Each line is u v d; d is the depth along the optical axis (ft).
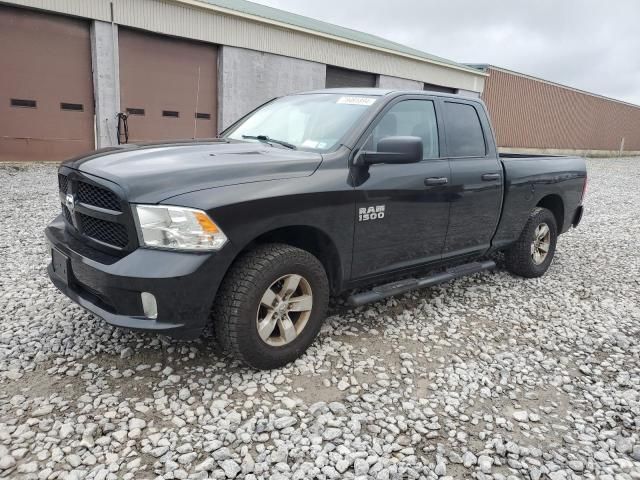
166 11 43.52
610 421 9.18
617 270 19.43
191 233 8.46
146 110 44.55
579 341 12.64
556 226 17.84
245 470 7.34
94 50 40.04
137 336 11.15
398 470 7.53
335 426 8.49
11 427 7.98
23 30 36.76
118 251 8.95
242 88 51.19
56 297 13.19
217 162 9.57
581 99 115.24
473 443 8.36
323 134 11.66
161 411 8.64
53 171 36.19
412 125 12.68
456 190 13.24
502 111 92.63
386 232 11.68
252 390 9.37
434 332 12.59
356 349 11.35
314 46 56.95
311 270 10.14
